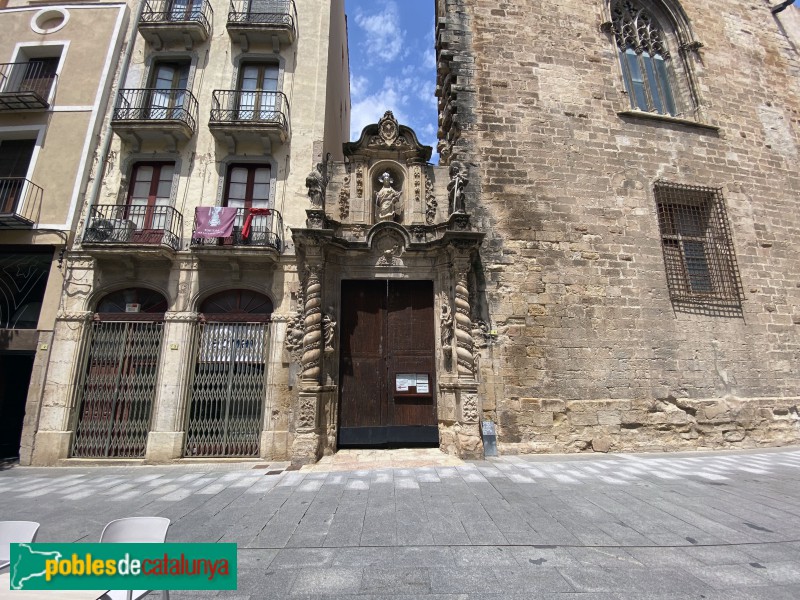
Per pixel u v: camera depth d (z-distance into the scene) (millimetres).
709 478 7484
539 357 10695
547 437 10195
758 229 12945
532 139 12250
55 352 10430
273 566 4051
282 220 11445
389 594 3512
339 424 10180
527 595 3475
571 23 13508
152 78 12711
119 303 11023
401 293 11016
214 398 10430
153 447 9844
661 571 3895
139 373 10500
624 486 6930
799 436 11289
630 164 12555
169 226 11117
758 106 14266
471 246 10266
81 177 11477
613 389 10750
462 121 12141
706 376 11281
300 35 13180
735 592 3512
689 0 14805
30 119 12062
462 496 6375
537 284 11180
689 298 11789
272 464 9344
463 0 13203
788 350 12047
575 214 11844
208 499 6477
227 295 11133
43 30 12914
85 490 7242
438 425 10227
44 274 11219
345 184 11391
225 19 13133
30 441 9883
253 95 12562
